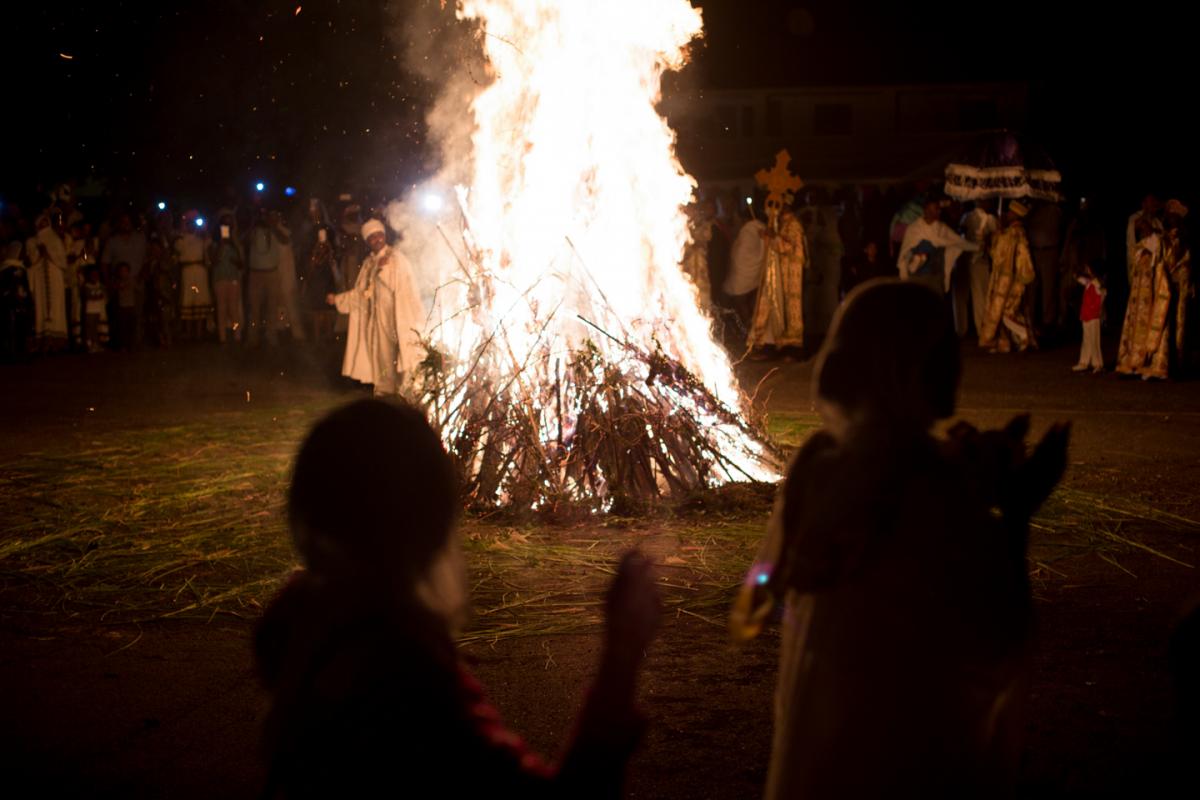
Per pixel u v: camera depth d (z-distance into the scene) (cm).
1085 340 1532
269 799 202
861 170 3747
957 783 244
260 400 1392
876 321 255
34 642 597
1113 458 984
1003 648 249
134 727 495
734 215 2089
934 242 1809
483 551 736
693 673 545
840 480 245
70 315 1945
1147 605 624
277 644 214
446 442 872
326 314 2022
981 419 1184
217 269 2050
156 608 646
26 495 898
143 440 1127
